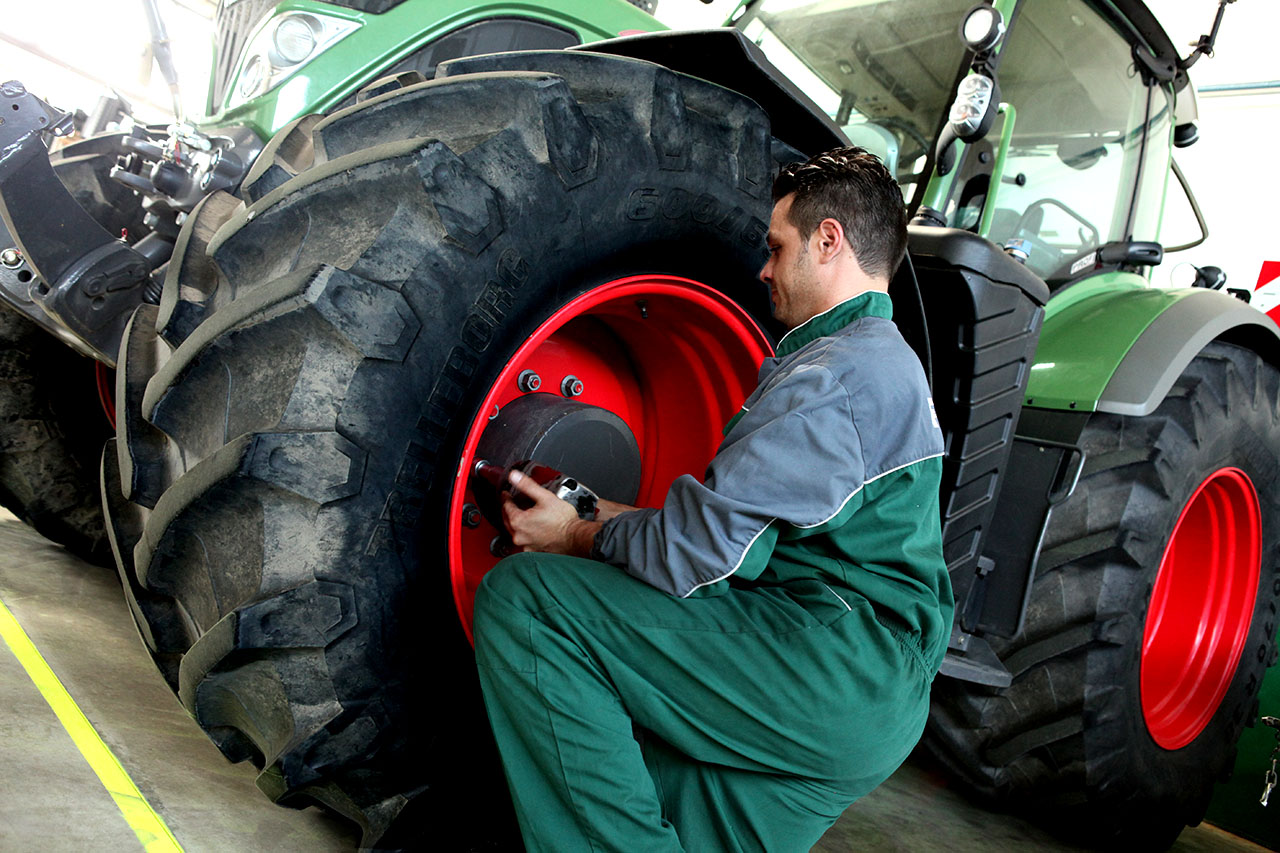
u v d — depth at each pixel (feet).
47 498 7.36
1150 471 6.54
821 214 4.19
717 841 3.76
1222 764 8.16
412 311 3.48
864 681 3.63
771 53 7.79
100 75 19.27
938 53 6.82
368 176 3.46
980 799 7.52
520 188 3.67
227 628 3.28
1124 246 8.07
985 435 5.71
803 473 3.51
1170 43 8.32
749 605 3.66
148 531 3.57
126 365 4.05
